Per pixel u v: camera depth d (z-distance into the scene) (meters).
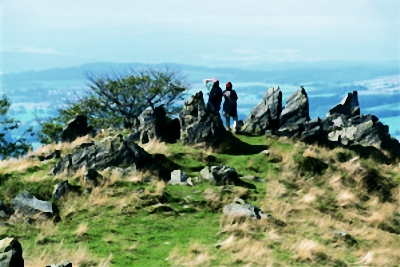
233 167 21.56
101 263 12.49
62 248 13.88
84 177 18.61
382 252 15.28
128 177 19.67
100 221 15.99
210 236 15.10
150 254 13.60
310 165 23.14
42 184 18.16
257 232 15.67
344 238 16.14
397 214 20.52
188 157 23.00
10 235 14.70
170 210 17.00
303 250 13.79
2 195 17.34
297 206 18.70
